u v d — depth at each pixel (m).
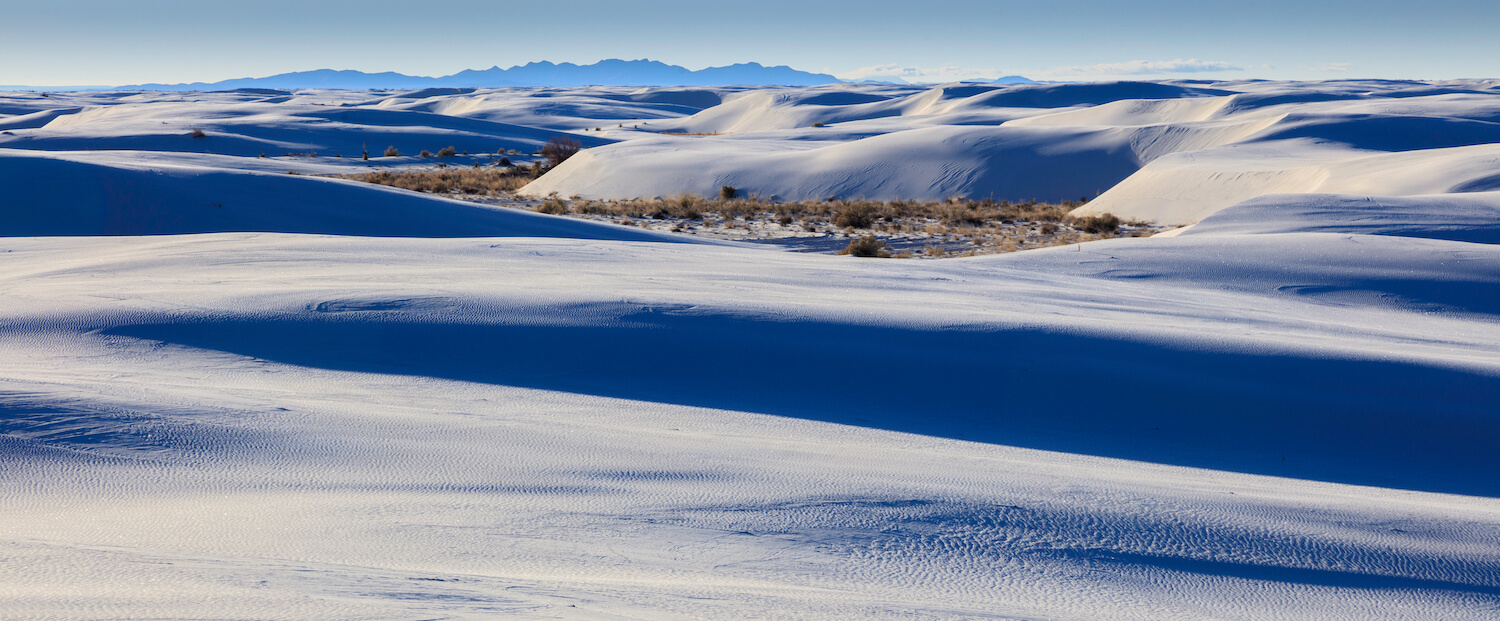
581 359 10.74
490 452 6.79
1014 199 55.75
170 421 6.88
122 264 16.58
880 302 14.19
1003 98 184.88
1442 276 20.23
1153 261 21.95
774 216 44.31
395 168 81.44
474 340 11.16
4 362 9.66
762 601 3.86
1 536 4.27
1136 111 106.38
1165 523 5.88
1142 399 10.27
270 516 5.04
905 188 56.88
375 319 11.70
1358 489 8.08
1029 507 5.99
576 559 4.56
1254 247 23.00
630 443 7.34
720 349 11.11
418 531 4.88
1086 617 4.21
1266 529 5.91
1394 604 4.87
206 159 71.06
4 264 17.83
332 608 2.93
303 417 7.45
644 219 43.22
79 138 102.56
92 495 5.28
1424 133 65.19
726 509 5.66
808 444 7.86
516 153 106.56
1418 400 10.39
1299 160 49.34
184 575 3.45
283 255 17.77
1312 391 10.55
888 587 4.46
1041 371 10.80
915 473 6.81
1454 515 6.61
